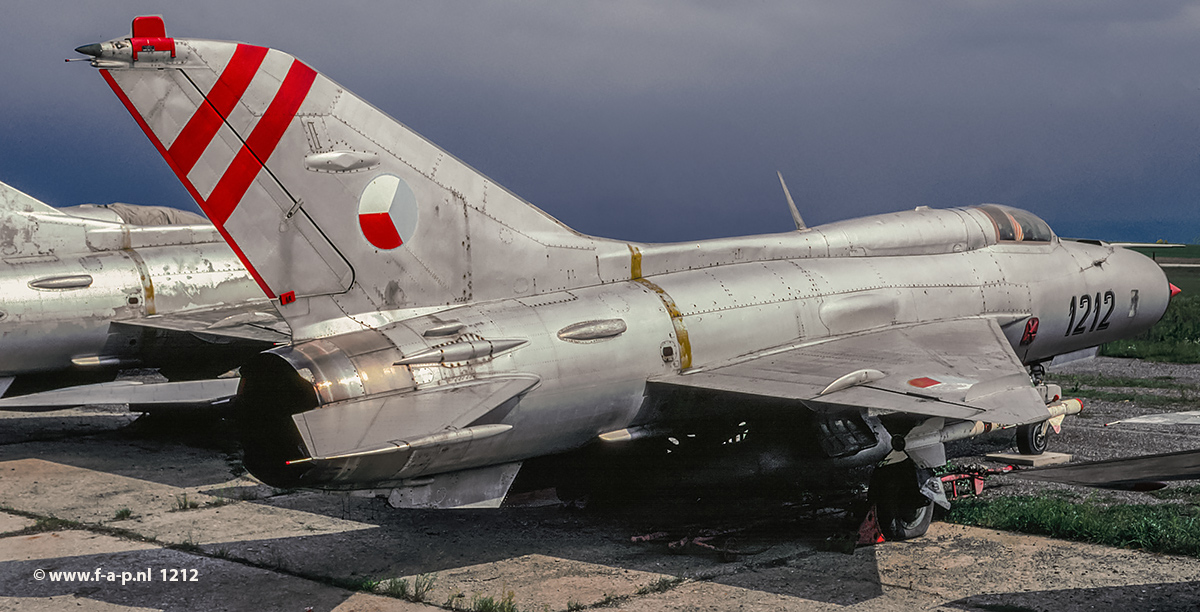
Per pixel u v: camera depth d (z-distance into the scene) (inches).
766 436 327.6
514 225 296.8
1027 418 259.9
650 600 251.9
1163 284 494.3
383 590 259.1
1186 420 513.0
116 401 302.4
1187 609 242.2
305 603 249.0
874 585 263.0
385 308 273.7
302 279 261.6
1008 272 418.6
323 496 360.8
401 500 256.5
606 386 283.9
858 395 278.2
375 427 228.4
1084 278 449.4
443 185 282.8
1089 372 695.1
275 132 257.0
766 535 311.3
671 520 328.2
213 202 251.9
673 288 317.1
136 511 338.3
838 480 326.3
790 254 366.6
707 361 308.2
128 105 243.1
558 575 272.2
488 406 245.8
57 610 241.9
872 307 358.0
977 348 336.2
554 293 301.3
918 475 305.6
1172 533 295.1
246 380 250.2
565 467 319.9
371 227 270.4
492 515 336.2
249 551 294.0
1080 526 306.7
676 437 319.6
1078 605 245.8
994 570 275.1
